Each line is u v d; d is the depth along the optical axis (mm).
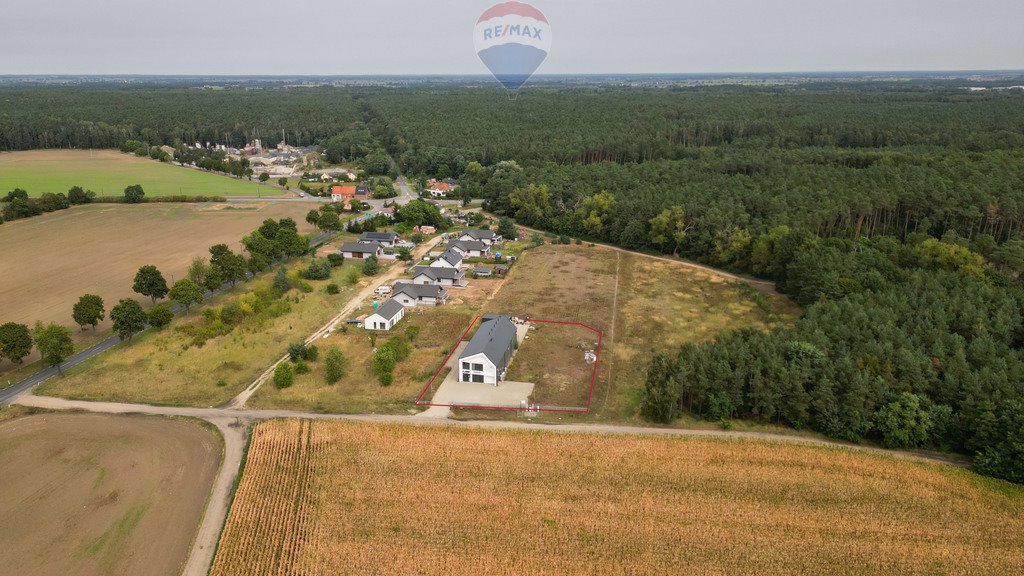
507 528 52406
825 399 66500
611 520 53469
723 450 63094
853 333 77000
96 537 52062
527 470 59781
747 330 84312
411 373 81125
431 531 52031
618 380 79625
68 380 77562
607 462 61125
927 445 64750
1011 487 57625
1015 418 59312
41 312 99750
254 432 65625
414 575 47656
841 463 61156
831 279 96812
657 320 100000
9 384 76500
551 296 110938
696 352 74500
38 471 60156
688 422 69375
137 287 98438
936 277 93812
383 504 55156
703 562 49219
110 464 61219
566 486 57688
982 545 51125
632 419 69938
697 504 55469
